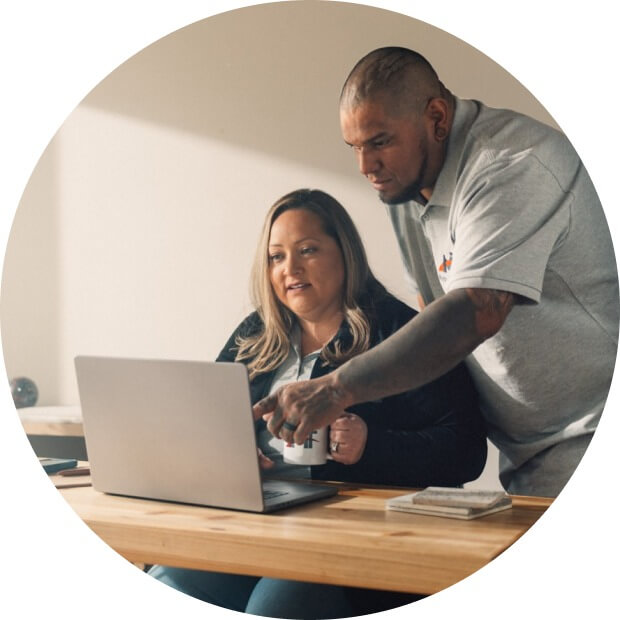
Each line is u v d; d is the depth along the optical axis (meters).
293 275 2.65
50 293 2.83
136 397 2.27
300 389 2.62
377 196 2.58
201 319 2.74
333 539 2.04
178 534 2.14
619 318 2.46
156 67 2.75
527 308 2.48
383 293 2.58
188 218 2.73
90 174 2.80
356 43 2.59
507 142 2.50
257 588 2.46
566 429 2.50
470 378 2.53
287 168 2.65
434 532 2.09
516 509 2.32
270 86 2.66
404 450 2.55
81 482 2.55
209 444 2.22
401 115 2.56
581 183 2.47
